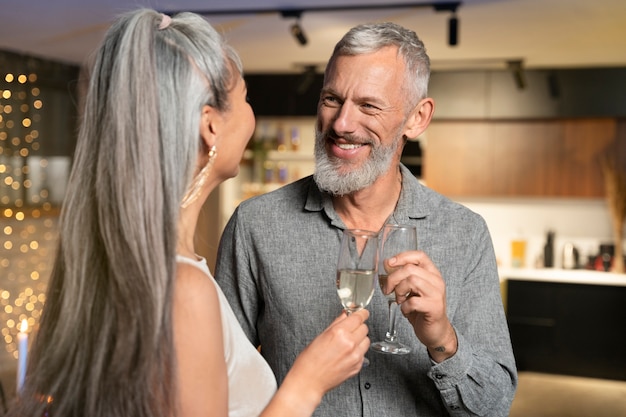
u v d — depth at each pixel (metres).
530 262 7.02
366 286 1.35
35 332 1.12
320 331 1.69
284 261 1.73
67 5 4.38
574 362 6.34
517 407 5.40
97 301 1.04
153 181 1.02
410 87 1.64
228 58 1.16
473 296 1.70
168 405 1.00
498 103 6.66
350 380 1.65
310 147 7.45
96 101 1.07
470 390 1.48
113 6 4.39
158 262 1.01
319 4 4.28
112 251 1.02
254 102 7.09
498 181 6.78
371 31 1.61
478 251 1.73
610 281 6.22
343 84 1.59
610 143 6.54
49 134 6.65
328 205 1.73
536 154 6.70
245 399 1.20
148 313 1.00
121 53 1.04
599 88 6.44
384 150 1.62
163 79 1.05
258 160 7.40
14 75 6.19
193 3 4.28
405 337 1.64
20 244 6.29
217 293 1.12
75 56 6.43
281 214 1.77
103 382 1.01
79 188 1.07
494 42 5.37
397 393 1.64
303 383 1.15
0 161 6.14
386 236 1.42
